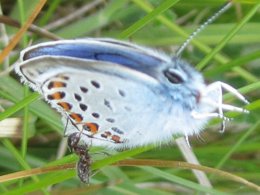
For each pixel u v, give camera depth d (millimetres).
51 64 54
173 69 55
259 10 89
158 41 88
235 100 91
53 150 93
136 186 82
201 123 60
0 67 83
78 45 54
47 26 92
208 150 88
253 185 68
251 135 93
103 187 79
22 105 66
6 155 86
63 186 85
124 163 66
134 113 59
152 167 75
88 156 65
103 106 58
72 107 59
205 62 69
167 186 89
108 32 91
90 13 96
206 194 82
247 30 86
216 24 88
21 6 76
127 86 56
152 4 86
